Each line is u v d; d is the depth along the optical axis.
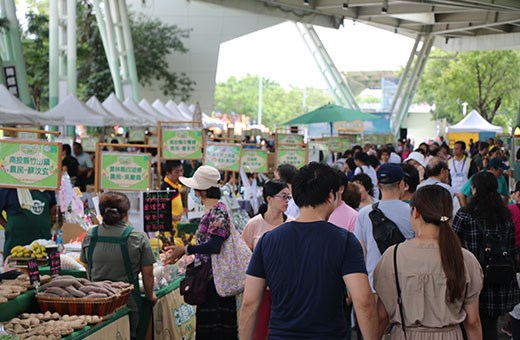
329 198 4.23
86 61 43.88
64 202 8.78
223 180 13.93
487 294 6.04
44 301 5.91
